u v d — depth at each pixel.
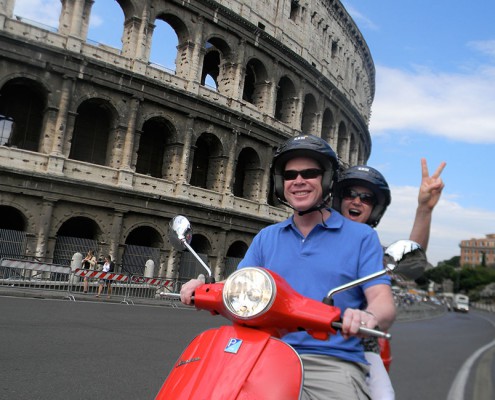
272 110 42.50
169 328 16.77
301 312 2.88
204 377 2.75
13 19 28.75
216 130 38.06
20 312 15.84
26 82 29.97
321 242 3.63
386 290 3.37
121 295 27.06
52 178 29.08
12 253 28.16
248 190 42.00
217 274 37.50
